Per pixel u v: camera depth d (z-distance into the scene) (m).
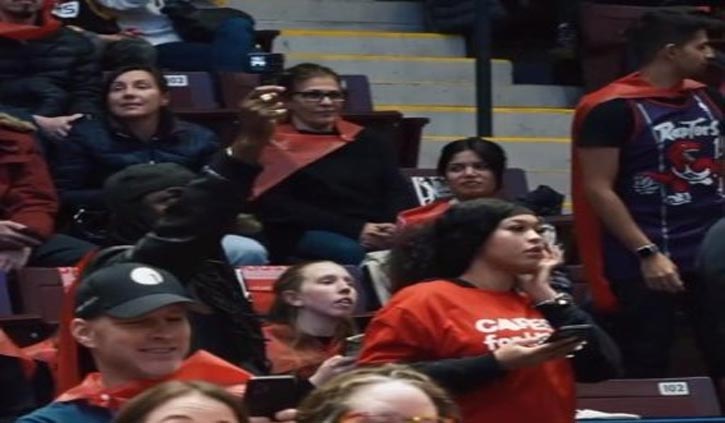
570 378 10.35
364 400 7.47
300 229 14.78
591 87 19.69
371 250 14.70
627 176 13.74
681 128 13.73
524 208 10.41
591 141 13.66
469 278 10.34
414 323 10.03
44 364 11.62
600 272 13.70
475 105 19.34
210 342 10.10
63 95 15.26
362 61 19.95
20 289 13.20
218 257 10.27
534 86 20.36
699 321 13.56
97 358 8.93
